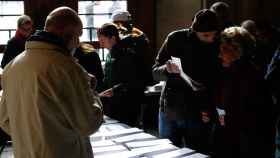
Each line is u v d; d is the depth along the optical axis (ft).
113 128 10.28
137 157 8.19
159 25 18.95
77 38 6.78
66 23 6.58
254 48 9.12
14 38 14.60
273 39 13.66
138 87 11.88
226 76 9.08
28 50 6.64
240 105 8.84
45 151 6.46
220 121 9.22
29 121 6.53
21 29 14.48
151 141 9.20
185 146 10.87
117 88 11.77
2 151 8.90
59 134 6.54
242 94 8.82
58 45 6.53
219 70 9.80
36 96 6.39
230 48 8.86
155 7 19.06
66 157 6.63
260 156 8.90
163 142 9.16
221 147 9.19
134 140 9.24
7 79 6.82
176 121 10.73
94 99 6.82
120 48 11.82
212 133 9.51
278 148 9.09
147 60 12.12
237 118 8.88
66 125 6.59
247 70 8.89
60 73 6.40
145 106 17.13
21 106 6.64
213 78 10.11
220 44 9.44
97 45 18.81
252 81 8.82
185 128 10.74
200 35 9.89
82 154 6.91
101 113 6.85
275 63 9.48
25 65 6.52
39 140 6.49
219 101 9.31
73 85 6.47
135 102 12.03
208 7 17.29
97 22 18.85
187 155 8.36
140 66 11.89
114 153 8.38
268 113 8.86
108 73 12.15
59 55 6.48
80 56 11.75
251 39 9.07
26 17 14.62
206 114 10.22
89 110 6.61
